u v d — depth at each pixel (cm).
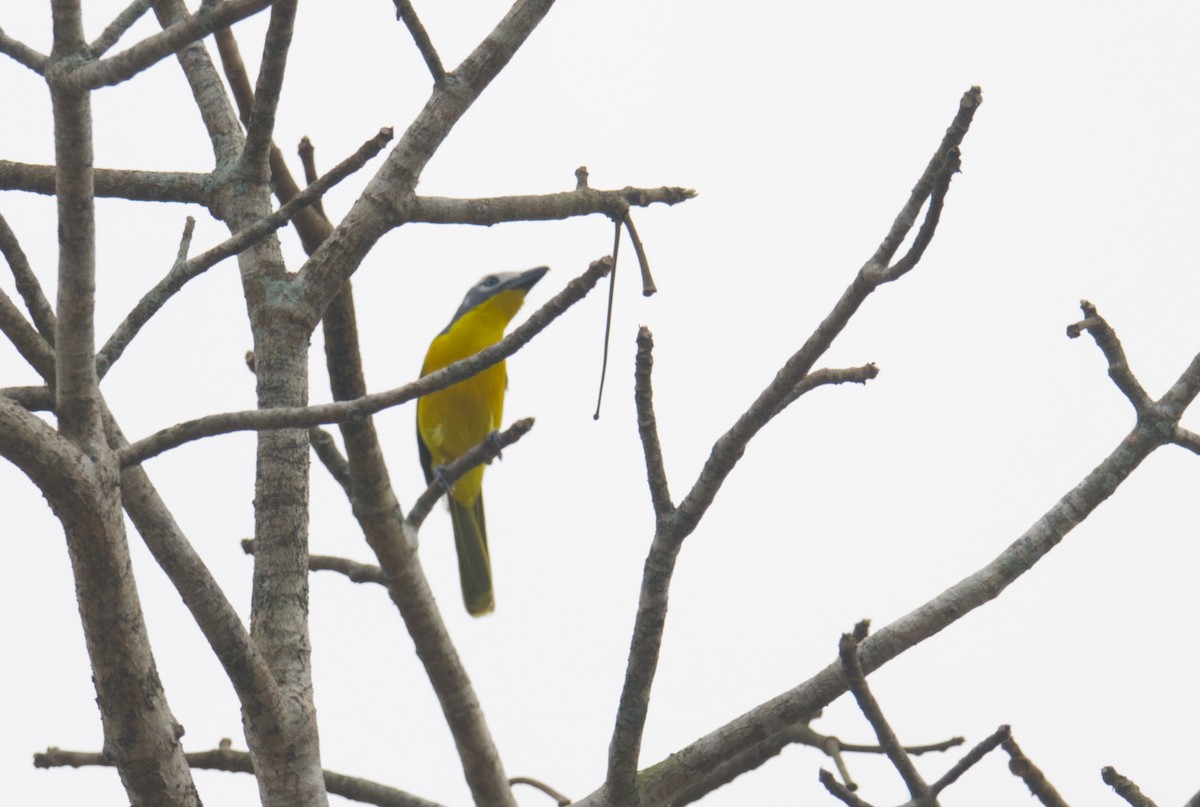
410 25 847
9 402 560
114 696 602
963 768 727
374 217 852
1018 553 749
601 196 963
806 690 767
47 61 576
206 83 999
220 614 692
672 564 719
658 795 766
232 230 891
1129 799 732
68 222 574
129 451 600
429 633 1019
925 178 664
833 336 679
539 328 635
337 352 946
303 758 723
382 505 995
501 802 1038
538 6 881
